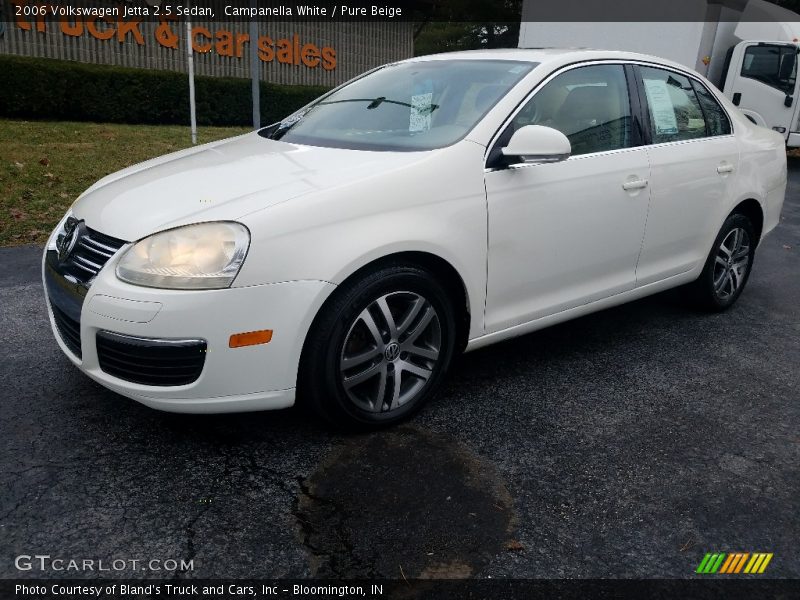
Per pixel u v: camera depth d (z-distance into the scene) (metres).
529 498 2.58
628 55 3.90
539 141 3.01
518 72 3.45
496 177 3.11
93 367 2.66
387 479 2.67
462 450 2.89
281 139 3.59
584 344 4.11
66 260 2.83
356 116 3.62
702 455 2.92
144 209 2.72
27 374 3.38
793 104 11.62
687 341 4.20
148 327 2.46
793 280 5.66
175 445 2.84
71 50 12.13
